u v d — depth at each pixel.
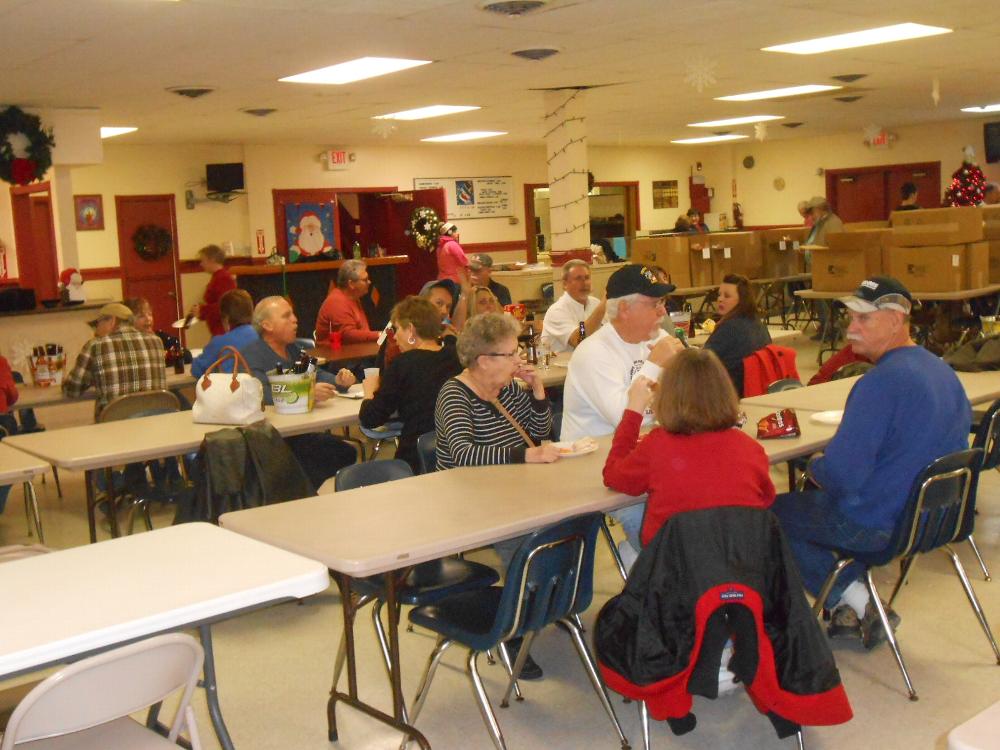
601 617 2.72
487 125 12.26
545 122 9.62
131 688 1.94
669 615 2.61
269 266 10.97
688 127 14.30
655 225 18.06
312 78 7.86
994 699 3.24
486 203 15.96
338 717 3.32
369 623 4.10
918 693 3.30
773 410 4.25
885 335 3.30
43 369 6.46
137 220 12.64
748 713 3.23
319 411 4.73
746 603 2.57
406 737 2.95
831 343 10.37
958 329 9.09
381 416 4.34
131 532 4.71
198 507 4.00
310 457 4.99
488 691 3.46
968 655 3.56
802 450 3.55
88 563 2.36
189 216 13.02
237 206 13.40
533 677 3.54
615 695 3.40
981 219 9.07
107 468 4.28
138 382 5.89
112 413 5.18
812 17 6.35
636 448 2.94
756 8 5.95
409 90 8.75
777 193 17.88
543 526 2.82
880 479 3.23
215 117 10.00
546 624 2.88
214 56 6.58
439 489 3.19
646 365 3.46
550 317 6.74
